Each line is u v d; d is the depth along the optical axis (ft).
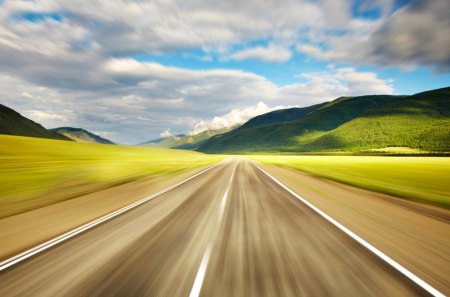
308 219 21.77
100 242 16.25
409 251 14.62
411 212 24.80
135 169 79.56
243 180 52.08
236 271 12.13
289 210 25.27
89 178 55.67
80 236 17.43
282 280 11.27
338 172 78.02
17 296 10.18
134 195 34.27
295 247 15.23
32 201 31.07
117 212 24.47
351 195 34.99
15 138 254.68
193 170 78.07
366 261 13.21
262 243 15.93
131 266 12.79
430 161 161.07
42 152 202.49
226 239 16.72
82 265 12.93
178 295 10.13
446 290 10.46
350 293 10.25
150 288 10.70
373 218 22.18
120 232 18.29
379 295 10.12
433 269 12.34
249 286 10.75
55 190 39.55
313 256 13.85
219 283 11.02
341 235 17.43
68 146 273.95
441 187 47.50
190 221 21.22
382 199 32.17
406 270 12.20
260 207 26.73
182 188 40.73
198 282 11.12
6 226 20.13
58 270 12.40
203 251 14.67
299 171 78.33
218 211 24.88
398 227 19.45
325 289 10.52
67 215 23.52
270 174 66.08
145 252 14.58
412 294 10.19
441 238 16.98
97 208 26.40
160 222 20.93
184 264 12.96
